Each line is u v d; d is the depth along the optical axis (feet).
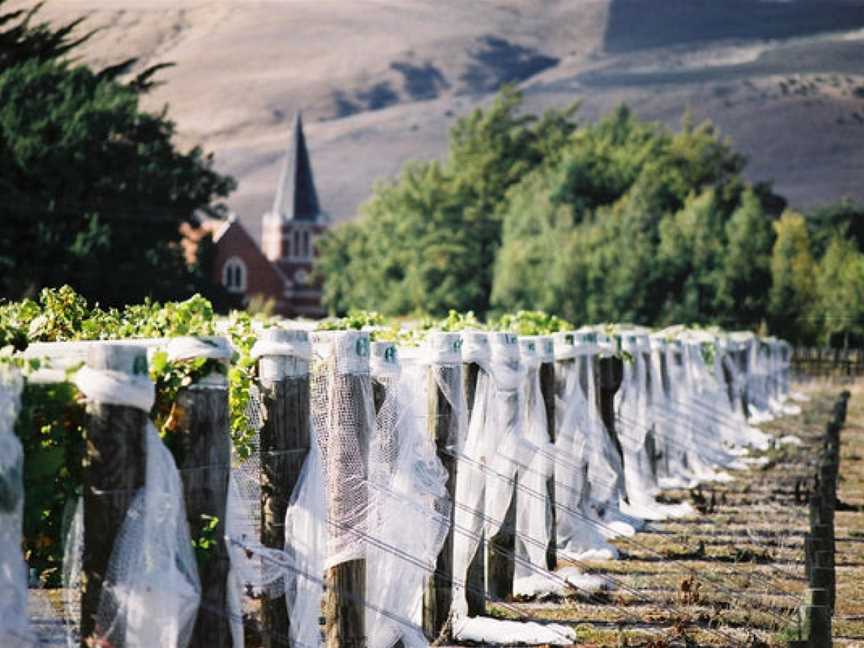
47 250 503.61
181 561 46.01
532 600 82.02
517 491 81.35
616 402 118.52
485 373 77.10
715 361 170.60
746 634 74.23
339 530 60.49
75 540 46.32
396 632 64.75
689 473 145.18
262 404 55.77
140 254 541.34
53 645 48.19
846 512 128.47
